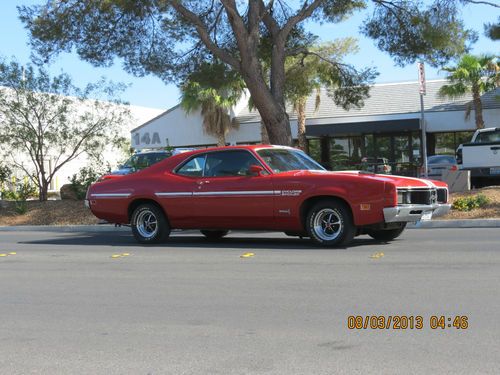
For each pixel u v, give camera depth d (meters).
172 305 6.50
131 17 18.53
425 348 4.84
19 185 21.84
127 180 11.86
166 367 4.60
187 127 34.91
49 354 5.00
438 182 10.97
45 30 17.89
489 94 31.77
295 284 7.32
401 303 6.19
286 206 10.27
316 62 22.36
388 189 9.66
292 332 5.38
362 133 32.31
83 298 7.00
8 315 6.31
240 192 10.64
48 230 17.02
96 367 4.66
